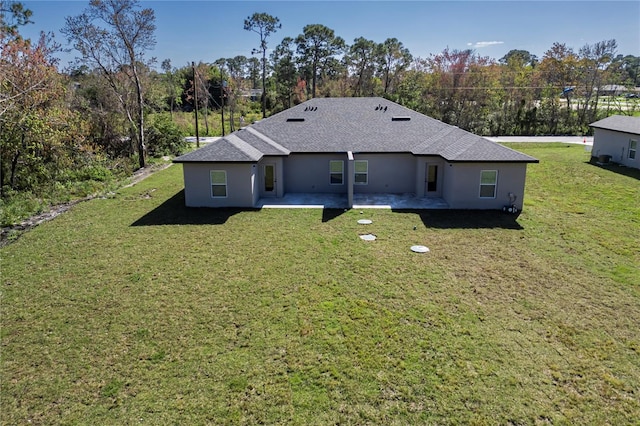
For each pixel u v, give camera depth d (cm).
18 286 1148
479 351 845
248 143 2081
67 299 1077
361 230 1600
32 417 688
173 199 2066
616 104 5238
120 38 2759
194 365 811
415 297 1071
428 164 2053
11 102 2064
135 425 668
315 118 2370
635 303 1037
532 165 2759
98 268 1266
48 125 2306
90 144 2823
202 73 6088
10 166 2208
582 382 756
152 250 1409
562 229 1591
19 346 878
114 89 2898
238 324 953
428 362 812
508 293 1093
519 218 1734
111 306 1040
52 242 1482
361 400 715
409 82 5322
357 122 2314
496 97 5128
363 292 1101
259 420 675
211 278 1193
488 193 1853
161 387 753
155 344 880
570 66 5078
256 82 9262
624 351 845
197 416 684
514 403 706
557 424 662
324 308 1020
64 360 832
